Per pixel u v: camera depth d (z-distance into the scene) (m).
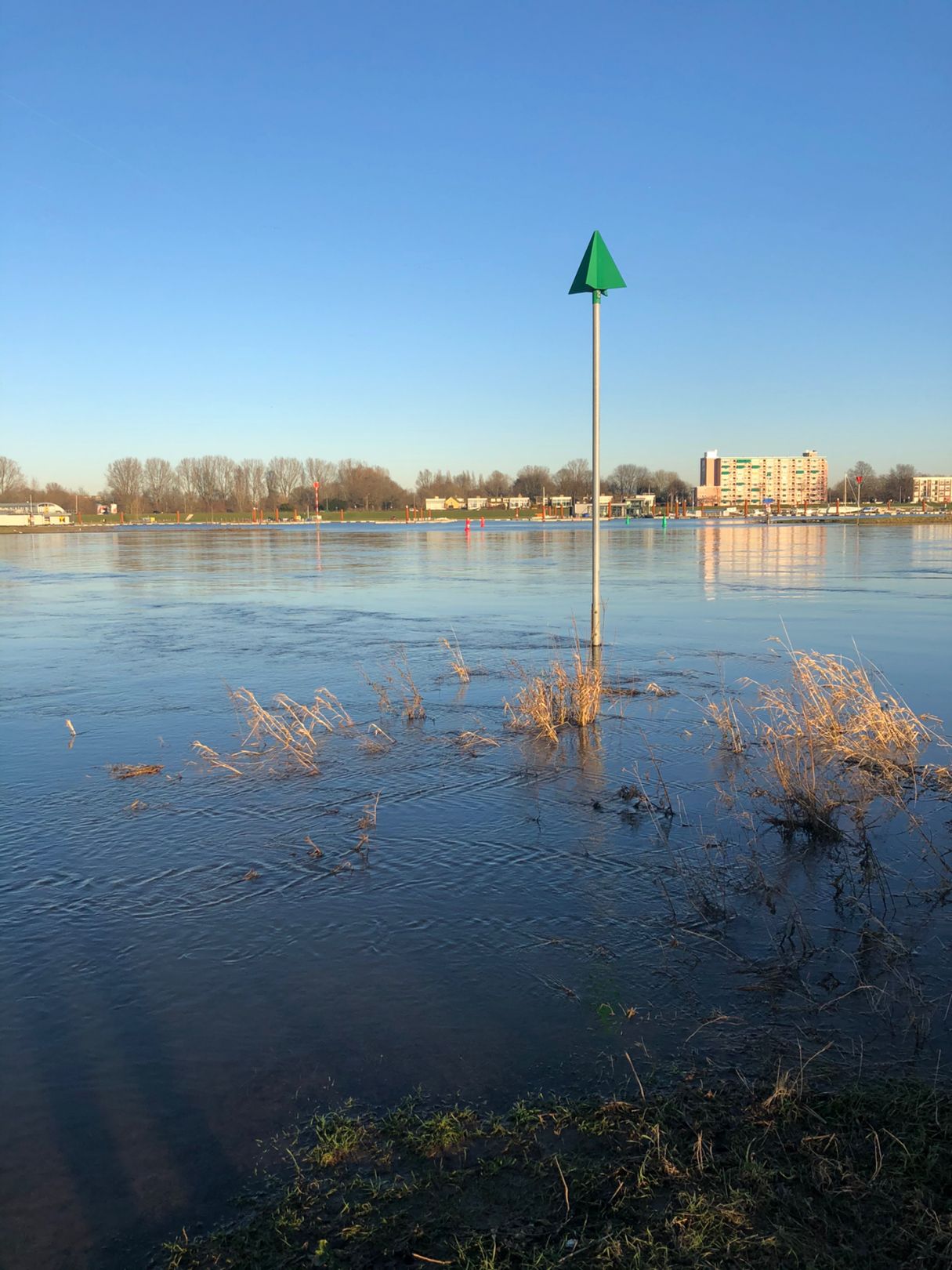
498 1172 2.81
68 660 12.52
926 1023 3.58
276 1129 3.05
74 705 9.73
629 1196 2.68
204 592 23.00
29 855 5.47
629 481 166.12
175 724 8.88
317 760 7.51
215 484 137.12
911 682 10.25
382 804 6.38
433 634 14.74
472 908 4.68
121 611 18.52
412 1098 3.17
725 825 5.92
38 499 128.25
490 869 5.20
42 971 4.07
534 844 5.57
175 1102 3.18
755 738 8.09
